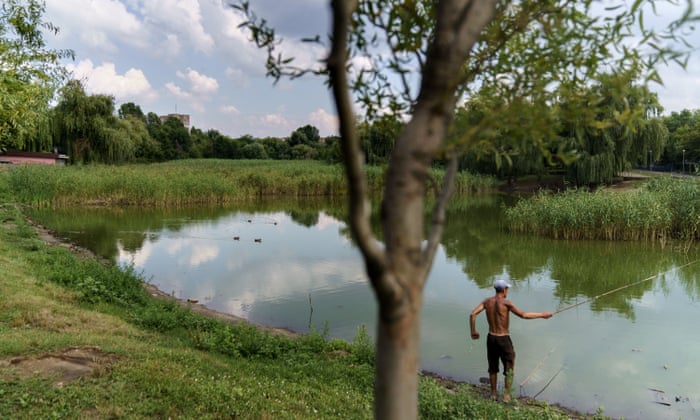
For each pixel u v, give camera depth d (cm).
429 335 1014
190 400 538
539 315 739
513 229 2506
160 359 650
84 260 1424
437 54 149
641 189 2497
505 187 5347
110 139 4719
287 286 1437
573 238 2239
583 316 1132
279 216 3238
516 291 1367
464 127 186
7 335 668
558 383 786
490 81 234
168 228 2519
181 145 9756
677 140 7612
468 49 150
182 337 852
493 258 1830
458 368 855
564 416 619
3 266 1089
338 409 573
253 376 657
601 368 843
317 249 2036
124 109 11594
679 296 1312
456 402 623
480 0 152
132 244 2036
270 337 885
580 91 218
